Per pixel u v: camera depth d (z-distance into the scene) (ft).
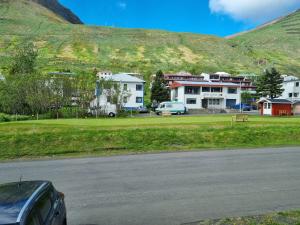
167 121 135.03
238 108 295.48
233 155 79.05
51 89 188.75
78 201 42.68
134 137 96.94
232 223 33.94
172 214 37.73
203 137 102.22
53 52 586.86
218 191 46.98
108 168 63.67
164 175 57.11
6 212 17.69
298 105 241.96
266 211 38.58
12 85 190.29
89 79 198.80
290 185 50.52
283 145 97.25
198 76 396.98
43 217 20.04
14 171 62.34
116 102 202.39
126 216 37.22
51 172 60.70
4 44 609.42
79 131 98.02
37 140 89.35
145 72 471.21
